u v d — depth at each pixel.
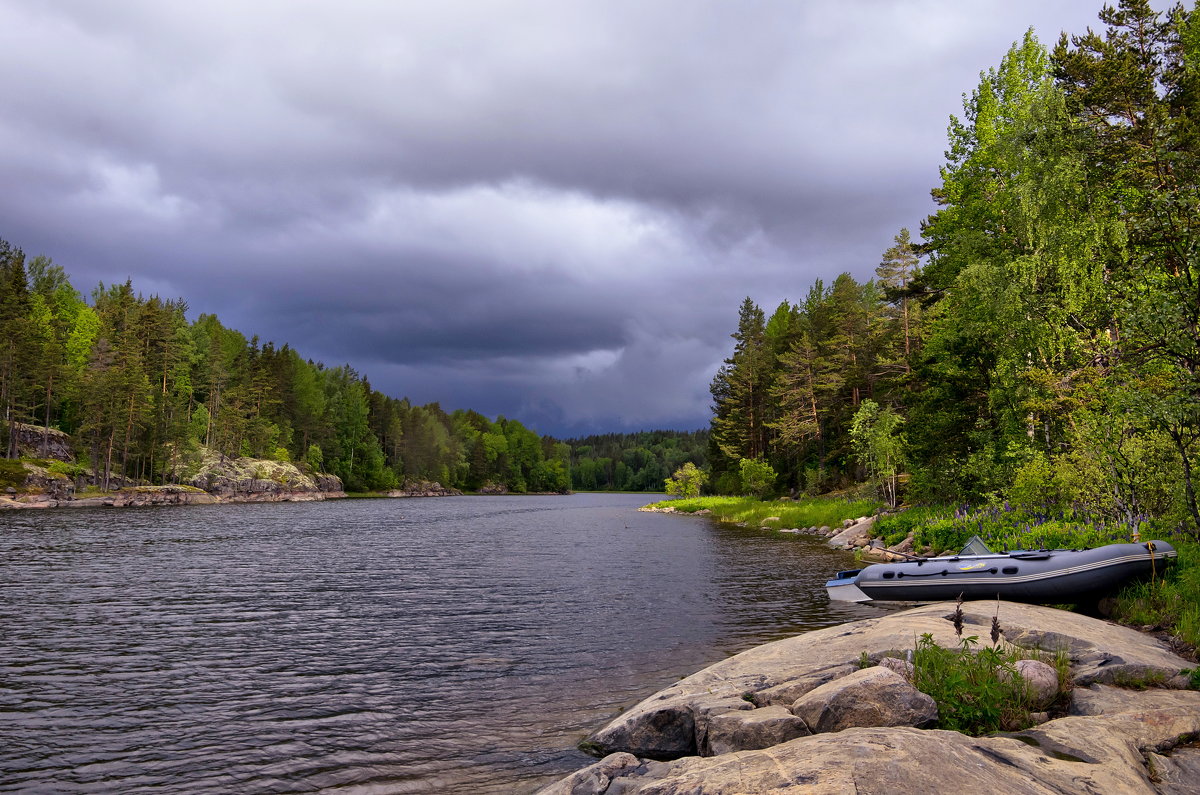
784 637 13.09
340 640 13.51
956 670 7.00
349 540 36.53
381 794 6.72
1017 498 20.45
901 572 14.40
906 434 32.25
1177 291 13.24
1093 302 20.39
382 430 151.75
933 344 30.05
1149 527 14.63
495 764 7.42
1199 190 13.76
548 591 19.33
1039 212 23.92
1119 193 23.42
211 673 11.20
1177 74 25.66
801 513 44.41
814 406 64.94
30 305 84.81
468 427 184.12
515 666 11.52
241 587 20.23
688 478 89.31
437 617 15.74
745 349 85.44
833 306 76.69
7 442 71.06
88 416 76.06
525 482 188.00
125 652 12.59
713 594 18.45
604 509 82.94
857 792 4.16
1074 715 6.72
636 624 14.71
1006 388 24.77
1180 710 6.21
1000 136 27.42
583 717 8.92
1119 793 4.64
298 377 126.19
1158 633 10.20
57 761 7.61
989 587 13.13
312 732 8.49
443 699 9.79
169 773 7.29
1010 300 22.80
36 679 10.83
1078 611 12.44
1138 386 13.65
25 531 37.97
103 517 51.75
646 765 6.10
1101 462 16.41
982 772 4.60
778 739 6.32
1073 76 26.05
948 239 33.31
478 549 31.70
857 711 6.23
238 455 100.19
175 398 92.00
